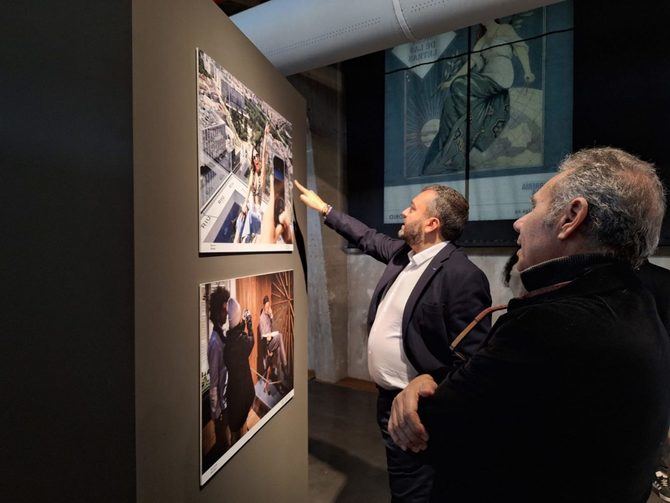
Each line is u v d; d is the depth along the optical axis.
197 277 0.90
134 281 0.69
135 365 0.70
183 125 0.83
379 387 1.69
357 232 2.02
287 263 1.47
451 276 1.51
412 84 3.64
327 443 2.66
